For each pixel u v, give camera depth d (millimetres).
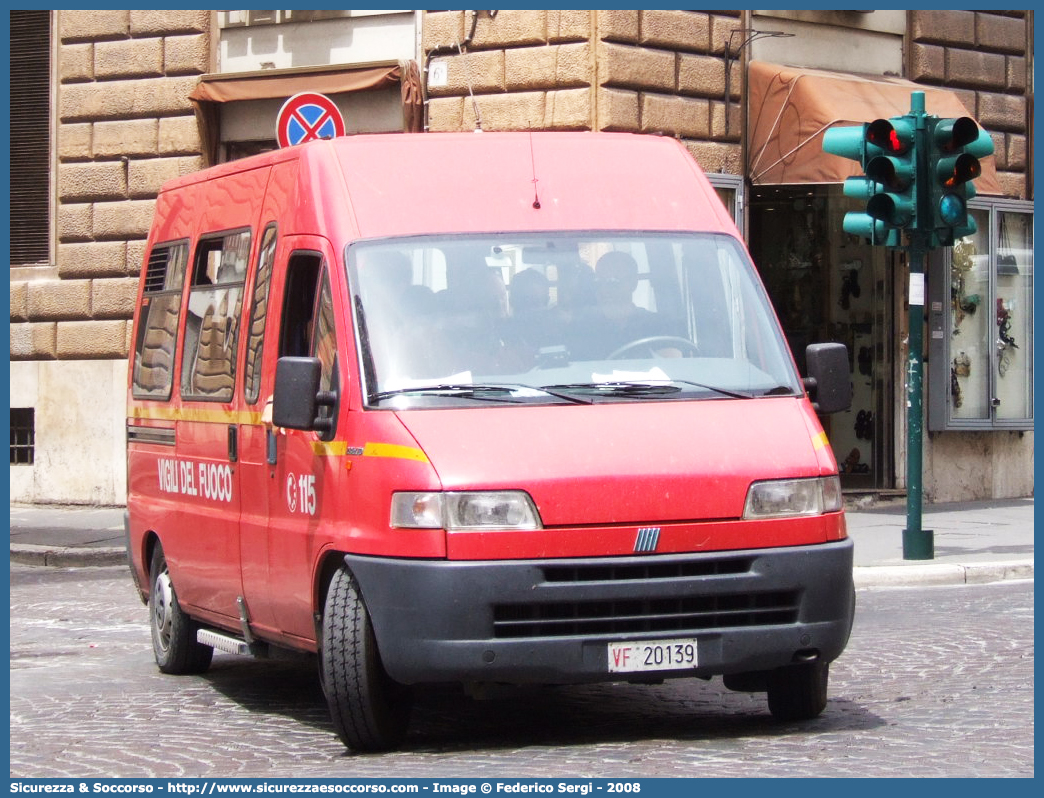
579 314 8438
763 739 8078
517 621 7484
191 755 8227
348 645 7863
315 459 8383
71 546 18797
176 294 11195
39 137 23062
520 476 7547
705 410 8102
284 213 9203
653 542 7574
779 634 7742
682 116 19500
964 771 7219
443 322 8297
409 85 19859
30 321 22922
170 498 10953
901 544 17297
